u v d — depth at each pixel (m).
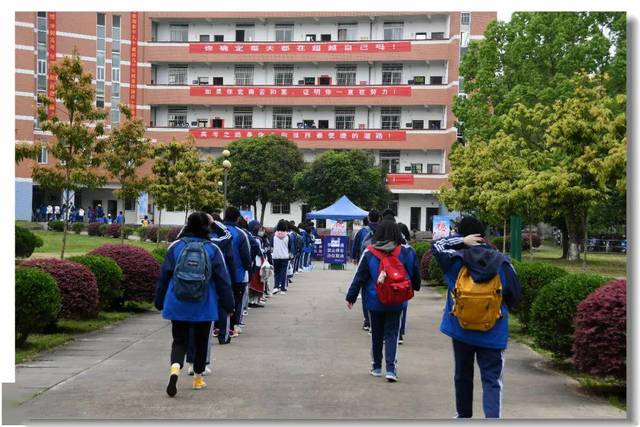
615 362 7.23
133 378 7.86
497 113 32.72
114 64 56.12
